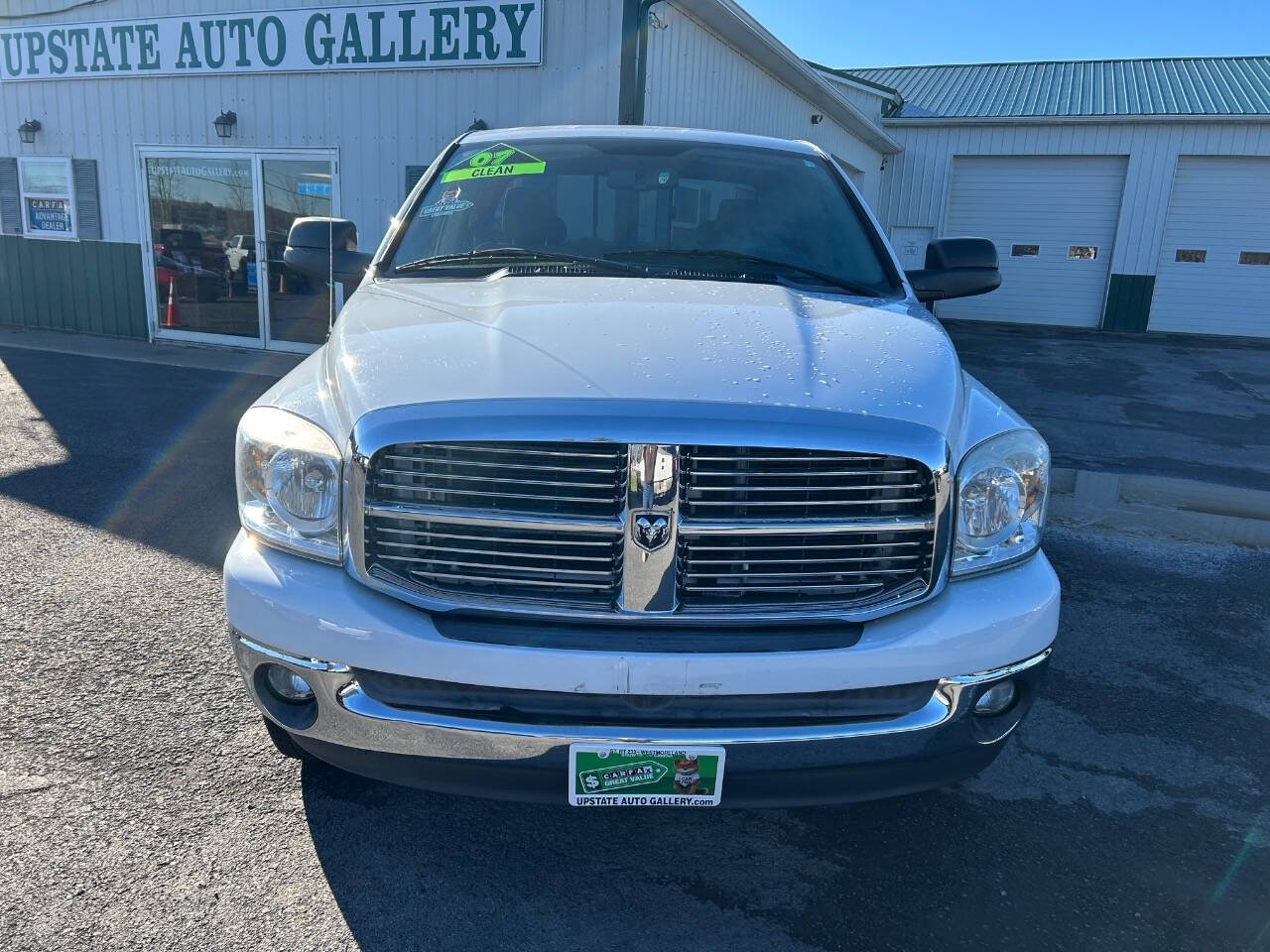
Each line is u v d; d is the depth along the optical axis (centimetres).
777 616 218
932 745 224
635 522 212
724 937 236
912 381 237
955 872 263
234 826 270
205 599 419
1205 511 638
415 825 275
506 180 362
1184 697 367
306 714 233
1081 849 274
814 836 279
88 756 299
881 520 219
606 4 925
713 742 212
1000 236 2138
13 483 587
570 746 213
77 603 411
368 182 1080
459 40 995
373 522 219
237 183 1155
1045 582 240
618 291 287
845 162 1850
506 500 216
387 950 227
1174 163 1959
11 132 1283
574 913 243
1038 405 1065
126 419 777
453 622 219
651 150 374
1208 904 251
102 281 1276
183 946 225
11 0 1223
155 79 1168
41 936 225
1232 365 1473
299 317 1169
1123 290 2039
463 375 224
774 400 218
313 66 1074
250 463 240
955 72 2584
